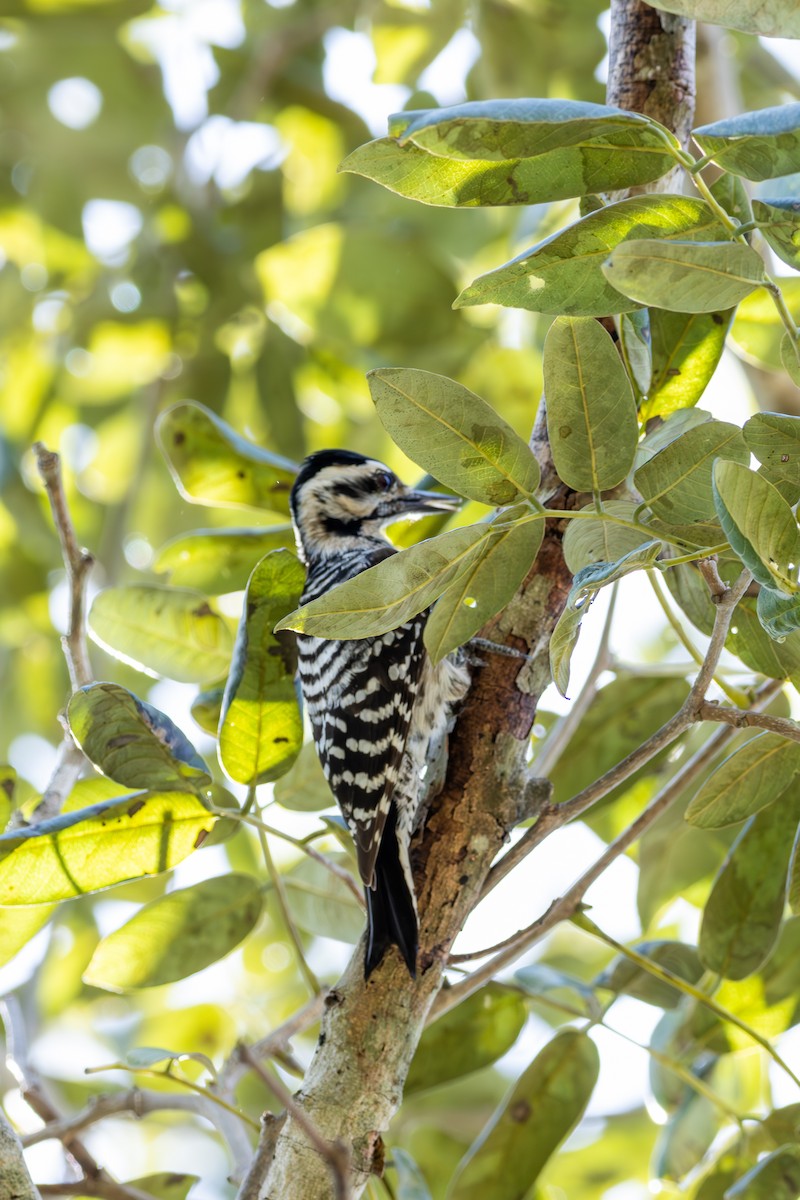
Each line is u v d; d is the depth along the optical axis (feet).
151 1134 37.58
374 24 41.37
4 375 47.75
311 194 46.80
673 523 15.90
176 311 44.19
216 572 26.71
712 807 18.78
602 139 14.93
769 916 21.26
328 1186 16.35
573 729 23.26
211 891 22.04
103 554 43.50
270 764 20.36
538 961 35.70
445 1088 31.27
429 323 40.93
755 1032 21.06
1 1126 15.72
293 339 41.93
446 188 15.31
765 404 30.99
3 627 44.55
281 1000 35.60
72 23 44.34
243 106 44.88
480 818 18.60
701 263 13.52
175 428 26.76
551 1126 21.83
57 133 44.52
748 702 20.67
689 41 19.97
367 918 18.16
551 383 15.97
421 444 15.69
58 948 36.63
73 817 18.95
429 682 24.72
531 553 16.66
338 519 31.96
